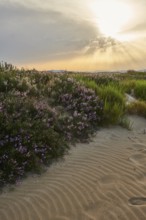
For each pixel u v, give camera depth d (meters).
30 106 7.16
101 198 4.79
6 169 5.41
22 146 5.93
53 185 5.25
